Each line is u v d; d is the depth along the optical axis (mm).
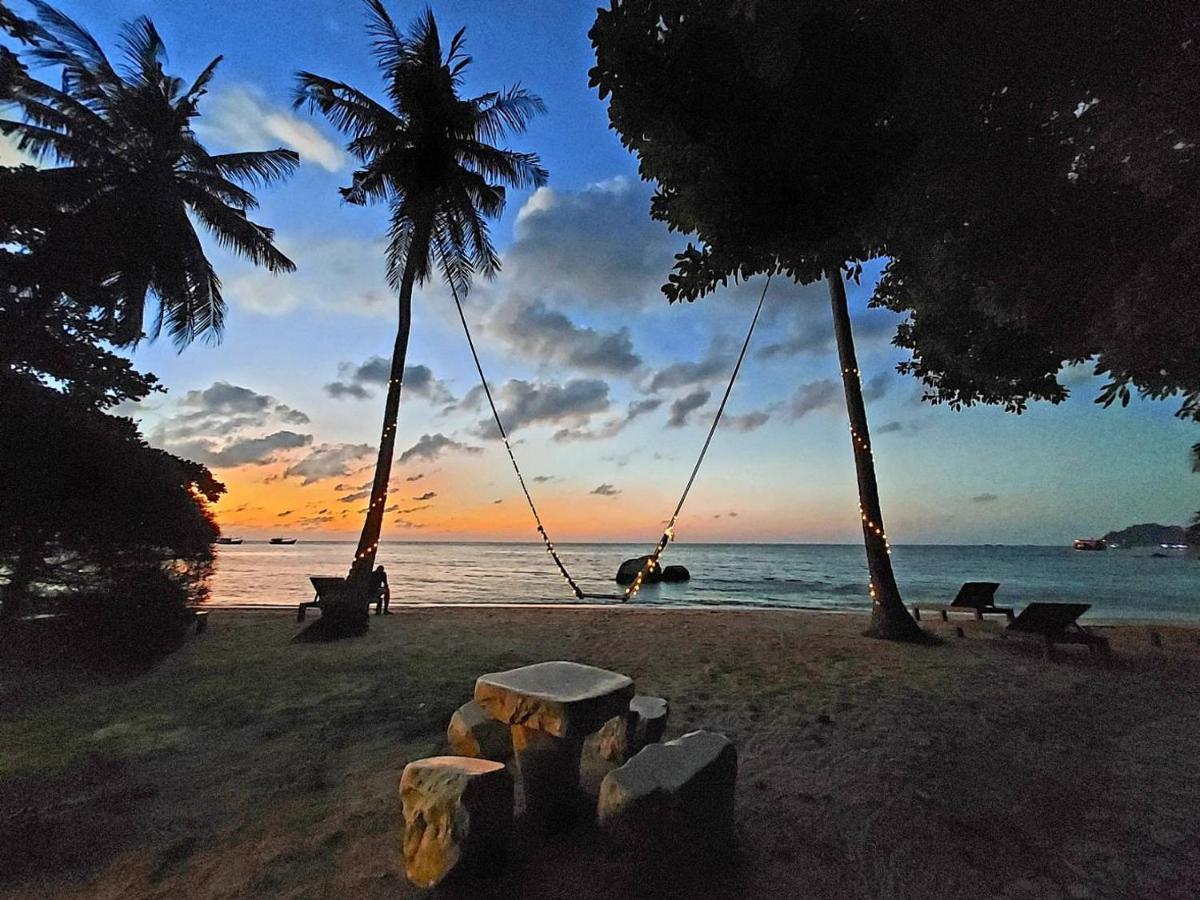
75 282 13469
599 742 4535
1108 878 2945
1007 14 2594
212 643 9273
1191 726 5293
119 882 2836
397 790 3881
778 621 12508
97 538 5492
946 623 11680
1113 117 2645
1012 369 6215
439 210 14414
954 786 4016
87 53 16094
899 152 2840
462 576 42000
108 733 4930
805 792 3900
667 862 2773
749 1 2650
